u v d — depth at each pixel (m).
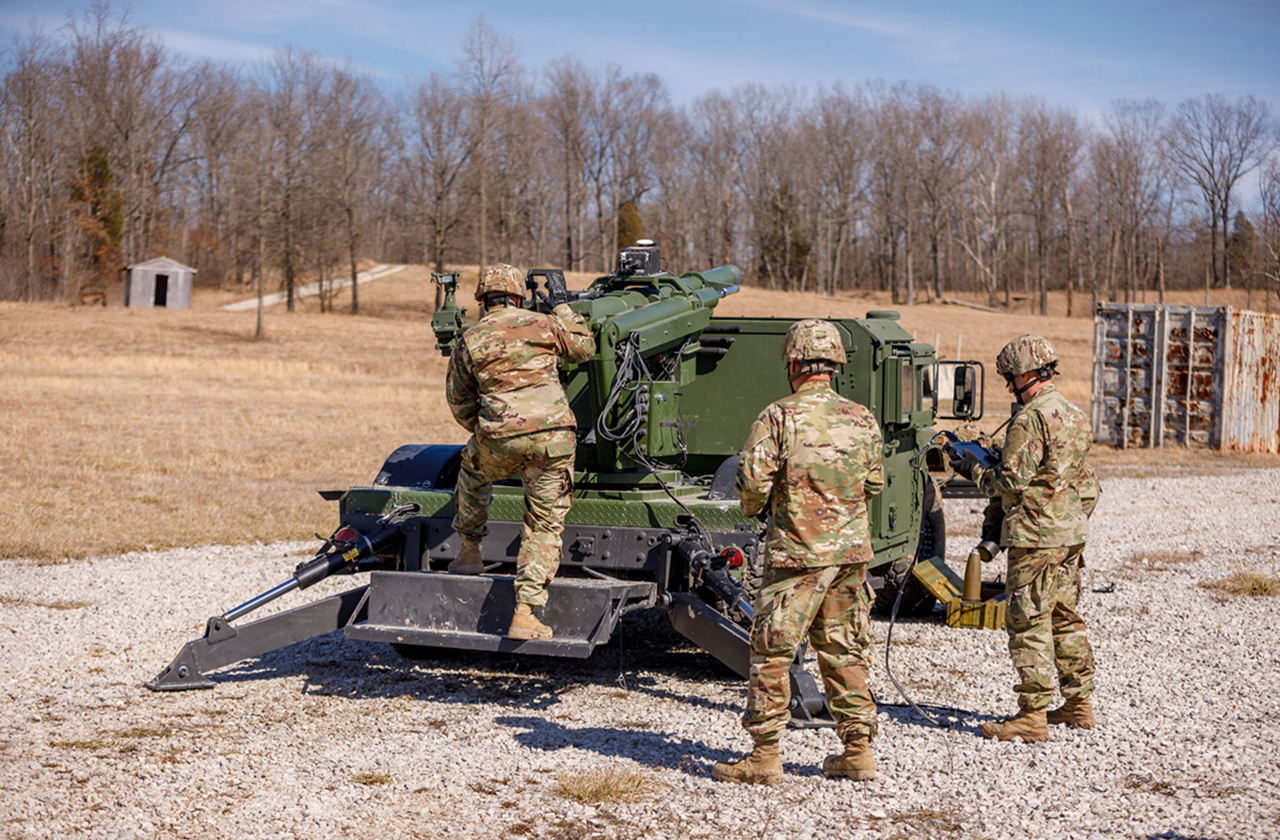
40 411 24.12
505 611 5.66
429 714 5.77
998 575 9.34
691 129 104.25
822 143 103.44
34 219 76.31
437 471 7.11
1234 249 98.50
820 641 4.75
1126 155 91.38
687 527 6.16
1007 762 5.00
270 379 38.22
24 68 75.88
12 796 4.35
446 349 6.52
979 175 105.31
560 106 99.81
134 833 4.04
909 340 8.14
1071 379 44.47
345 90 78.75
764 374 7.54
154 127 88.38
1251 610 8.43
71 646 6.94
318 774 4.74
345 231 78.94
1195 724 5.57
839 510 4.63
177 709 5.73
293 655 7.14
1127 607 8.56
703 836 4.11
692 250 104.19
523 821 4.24
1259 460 19.89
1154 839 4.05
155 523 11.57
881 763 4.99
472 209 78.38
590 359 6.44
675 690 6.32
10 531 10.66
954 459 5.66
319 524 12.05
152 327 57.22
